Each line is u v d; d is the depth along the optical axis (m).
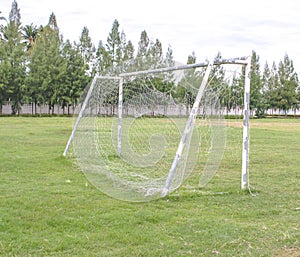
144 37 47.09
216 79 8.31
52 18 46.53
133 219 5.46
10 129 21.19
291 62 57.12
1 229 4.93
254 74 48.59
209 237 4.83
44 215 5.54
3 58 38.69
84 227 5.10
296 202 6.77
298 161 11.64
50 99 40.22
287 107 57.44
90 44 46.84
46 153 11.73
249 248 4.53
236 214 5.94
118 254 4.25
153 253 4.30
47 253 4.25
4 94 38.94
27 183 7.60
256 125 31.95
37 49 39.62
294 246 4.63
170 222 5.40
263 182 8.52
